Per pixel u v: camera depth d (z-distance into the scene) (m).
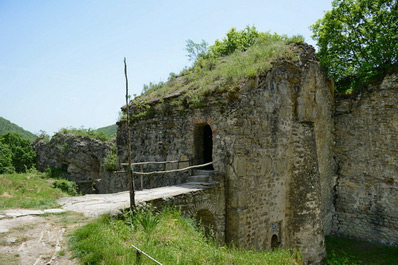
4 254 4.25
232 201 8.00
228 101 8.37
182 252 5.18
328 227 12.96
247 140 8.33
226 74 9.27
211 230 7.51
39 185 16.08
